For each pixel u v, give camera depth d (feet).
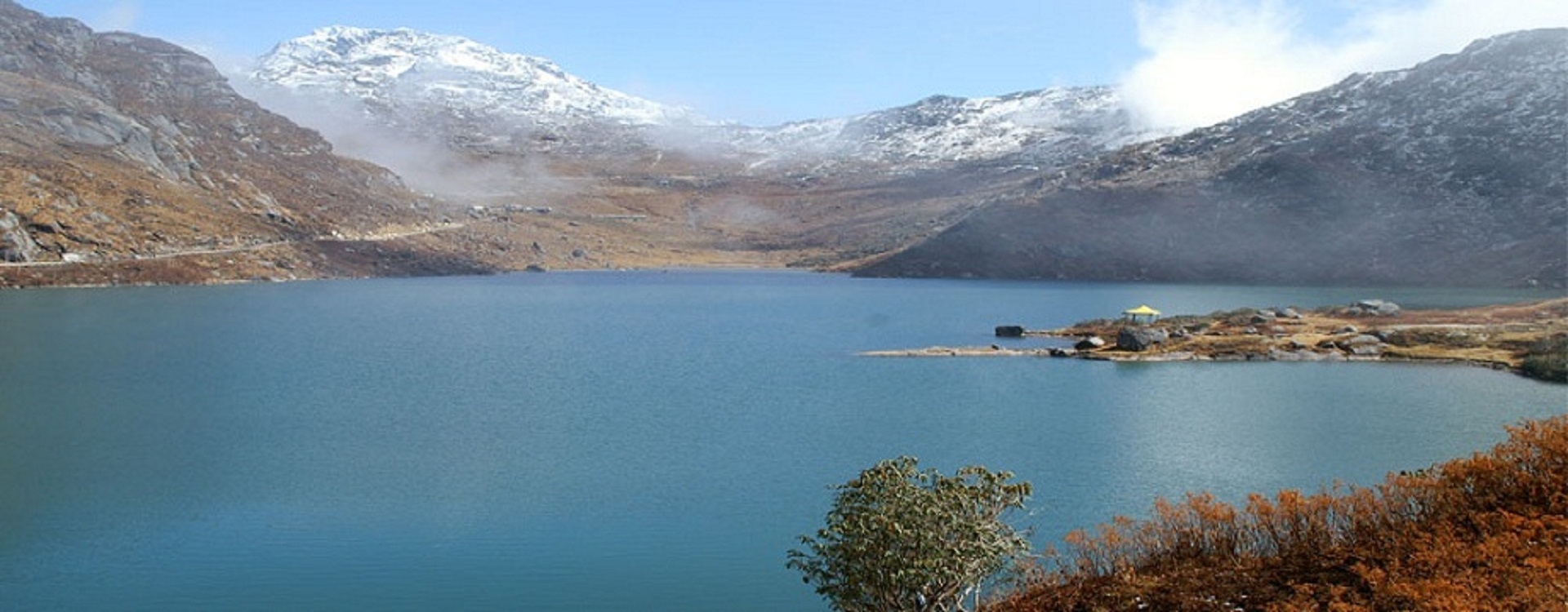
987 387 250.16
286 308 480.64
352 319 438.40
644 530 128.47
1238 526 74.43
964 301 591.37
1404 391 235.81
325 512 137.28
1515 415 202.28
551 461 166.61
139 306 465.47
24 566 115.96
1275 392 237.04
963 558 64.64
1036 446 175.32
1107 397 231.91
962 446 175.73
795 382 260.83
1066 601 66.69
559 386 253.44
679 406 222.69
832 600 71.15
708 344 358.84
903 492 66.44
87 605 104.99
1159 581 64.69
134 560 118.11
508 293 638.94
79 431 191.21
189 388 246.06
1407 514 66.64
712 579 111.55
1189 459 163.43
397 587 109.19
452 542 124.47
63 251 578.66
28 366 279.49
